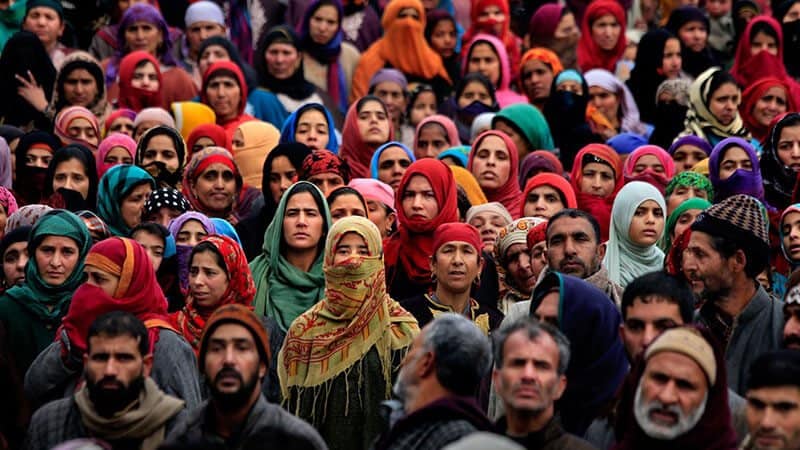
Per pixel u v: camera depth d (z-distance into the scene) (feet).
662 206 84.23
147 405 65.05
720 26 132.98
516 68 128.26
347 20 127.24
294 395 73.67
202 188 92.22
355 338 73.87
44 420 65.67
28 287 77.00
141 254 71.87
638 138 108.68
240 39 126.82
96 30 123.13
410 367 61.26
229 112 109.50
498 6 128.26
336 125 118.42
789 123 95.40
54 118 106.52
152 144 95.86
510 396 59.93
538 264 79.41
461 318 61.46
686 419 57.93
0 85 109.19
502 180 97.66
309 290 80.33
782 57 122.83
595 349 64.28
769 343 69.97
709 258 70.33
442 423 59.31
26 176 96.27
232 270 75.82
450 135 106.93
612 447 60.85
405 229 85.71
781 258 86.53
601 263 73.92
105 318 65.05
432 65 122.31
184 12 127.65
